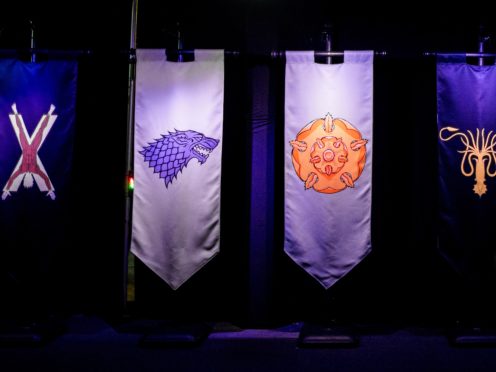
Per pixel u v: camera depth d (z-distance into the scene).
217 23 5.42
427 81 5.31
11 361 4.30
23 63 5.04
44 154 4.97
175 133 4.98
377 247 5.33
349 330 4.88
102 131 5.51
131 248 4.94
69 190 4.96
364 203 4.83
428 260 5.30
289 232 4.88
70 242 5.50
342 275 4.82
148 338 4.71
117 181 5.52
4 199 4.96
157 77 5.02
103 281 5.53
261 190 5.20
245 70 5.35
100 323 5.39
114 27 5.48
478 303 5.23
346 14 5.36
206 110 4.98
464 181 4.81
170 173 4.96
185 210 4.94
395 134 5.32
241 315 5.26
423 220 5.29
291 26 5.40
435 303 5.29
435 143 5.29
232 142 5.38
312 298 5.36
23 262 4.92
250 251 5.20
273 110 5.25
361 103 4.88
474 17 5.30
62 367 4.17
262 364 4.22
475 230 4.78
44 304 5.33
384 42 5.33
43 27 5.51
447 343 4.73
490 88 4.86
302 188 4.87
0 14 5.53
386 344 4.70
